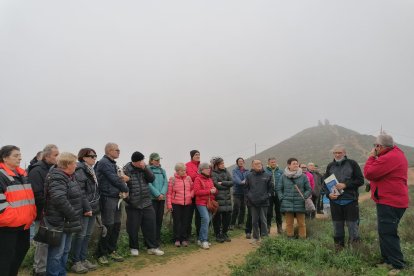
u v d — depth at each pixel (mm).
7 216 4766
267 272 5832
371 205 17047
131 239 7777
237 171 11680
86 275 6391
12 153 5117
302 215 9094
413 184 28984
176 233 8852
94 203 6629
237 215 11664
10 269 5297
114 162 7332
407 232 8133
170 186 8945
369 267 6129
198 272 6734
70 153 5730
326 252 6766
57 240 5355
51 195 5383
